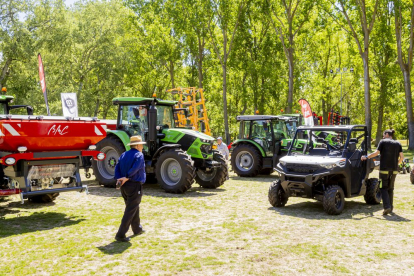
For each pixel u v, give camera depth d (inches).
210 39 1306.6
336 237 244.2
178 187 402.0
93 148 325.1
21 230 262.2
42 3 1242.0
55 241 236.4
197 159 429.1
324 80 1644.9
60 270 188.7
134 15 1497.3
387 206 307.7
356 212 320.5
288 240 237.9
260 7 1231.5
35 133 287.6
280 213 314.8
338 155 331.6
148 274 183.0
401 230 261.3
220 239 240.5
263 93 1425.9
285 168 326.3
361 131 350.6
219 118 1758.1
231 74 1574.8
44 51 1242.0
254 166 567.2
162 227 269.3
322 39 1585.9
